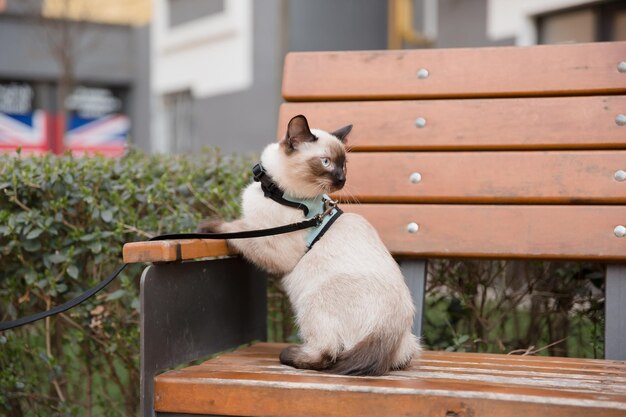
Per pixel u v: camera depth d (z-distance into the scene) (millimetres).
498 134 2639
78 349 3318
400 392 1866
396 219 2670
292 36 8898
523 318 3467
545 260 2574
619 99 2551
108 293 3062
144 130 13258
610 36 6461
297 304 2305
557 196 2543
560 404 1776
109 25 13375
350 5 9320
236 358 2367
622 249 2453
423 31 8773
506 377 2088
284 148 2455
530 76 2639
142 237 2992
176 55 11562
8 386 3006
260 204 2438
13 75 12891
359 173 2734
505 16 7062
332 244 2316
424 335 3314
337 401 1902
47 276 2908
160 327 2082
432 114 2713
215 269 2422
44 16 11406
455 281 3234
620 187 2492
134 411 3174
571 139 2570
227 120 10289
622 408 1743
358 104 2789
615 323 2453
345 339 2170
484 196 2611
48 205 2916
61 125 11156
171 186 3156
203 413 1987
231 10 10023
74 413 3086
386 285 2207
